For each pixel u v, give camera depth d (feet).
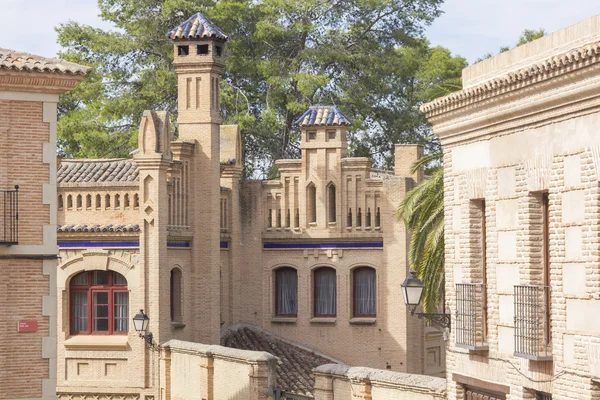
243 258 164.14
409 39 218.79
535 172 78.13
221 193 159.43
